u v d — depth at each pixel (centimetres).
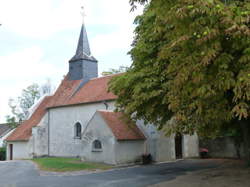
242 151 2530
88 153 2395
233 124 1366
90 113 2806
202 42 547
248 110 640
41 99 3838
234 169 1748
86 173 1816
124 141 2266
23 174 1847
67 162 2392
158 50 1170
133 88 1281
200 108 629
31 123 3412
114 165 2164
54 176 1720
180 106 726
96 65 3372
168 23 639
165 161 2412
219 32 548
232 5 599
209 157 2720
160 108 1202
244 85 536
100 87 2936
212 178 1425
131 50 1452
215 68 589
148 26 1232
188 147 2719
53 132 3194
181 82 609
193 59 580
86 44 3353
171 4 652
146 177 1562
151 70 1193
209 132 960
